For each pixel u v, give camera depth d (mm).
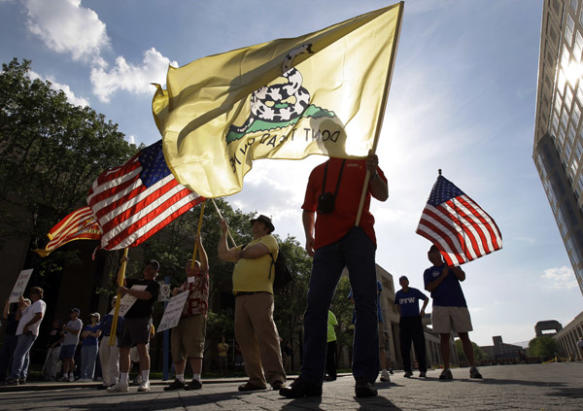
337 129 2988
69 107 17016
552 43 47344
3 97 15648
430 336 74438
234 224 23719
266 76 3324
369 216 2812
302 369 2561
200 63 3533
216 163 3279
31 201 16562
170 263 19719
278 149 3121
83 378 10352
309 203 3131
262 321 3820
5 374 8312
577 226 58969
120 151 17859
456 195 7578
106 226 5301
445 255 7090
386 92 2949
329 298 2672
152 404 2504
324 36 3225
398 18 3107
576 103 44500
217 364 27516
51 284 23016
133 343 4840
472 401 1822
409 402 1912
